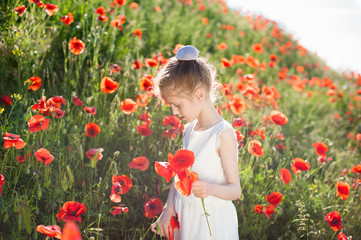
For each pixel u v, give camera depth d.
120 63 3.66
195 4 8.30
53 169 2.13
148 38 4.76
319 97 7.17
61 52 3.47
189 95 1.61
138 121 2.67
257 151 2.28
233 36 7.82
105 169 2.49
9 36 2.88
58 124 2.27
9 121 2.32
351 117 6.23
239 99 2.80
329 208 2.68
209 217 1.69
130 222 2.31
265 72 6.61
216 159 1.67
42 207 2.01
